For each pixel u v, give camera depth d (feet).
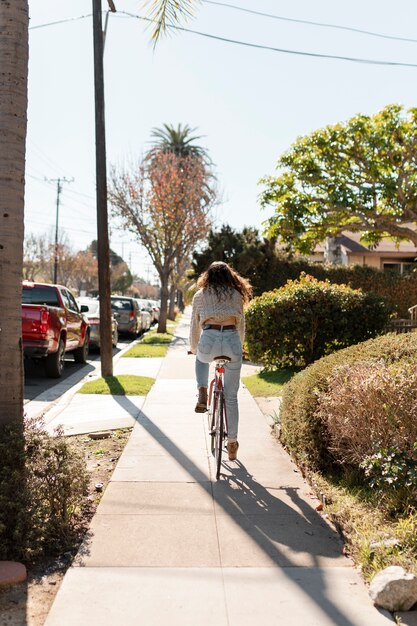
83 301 68.08
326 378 18.21
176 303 247.09
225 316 18.21
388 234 70.13
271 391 33.40
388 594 10.77
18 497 13.24
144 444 22.26
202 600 11.07
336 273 83.61
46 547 13.44
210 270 18.61
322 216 61.77
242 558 12.84
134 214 95.40
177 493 16.85
